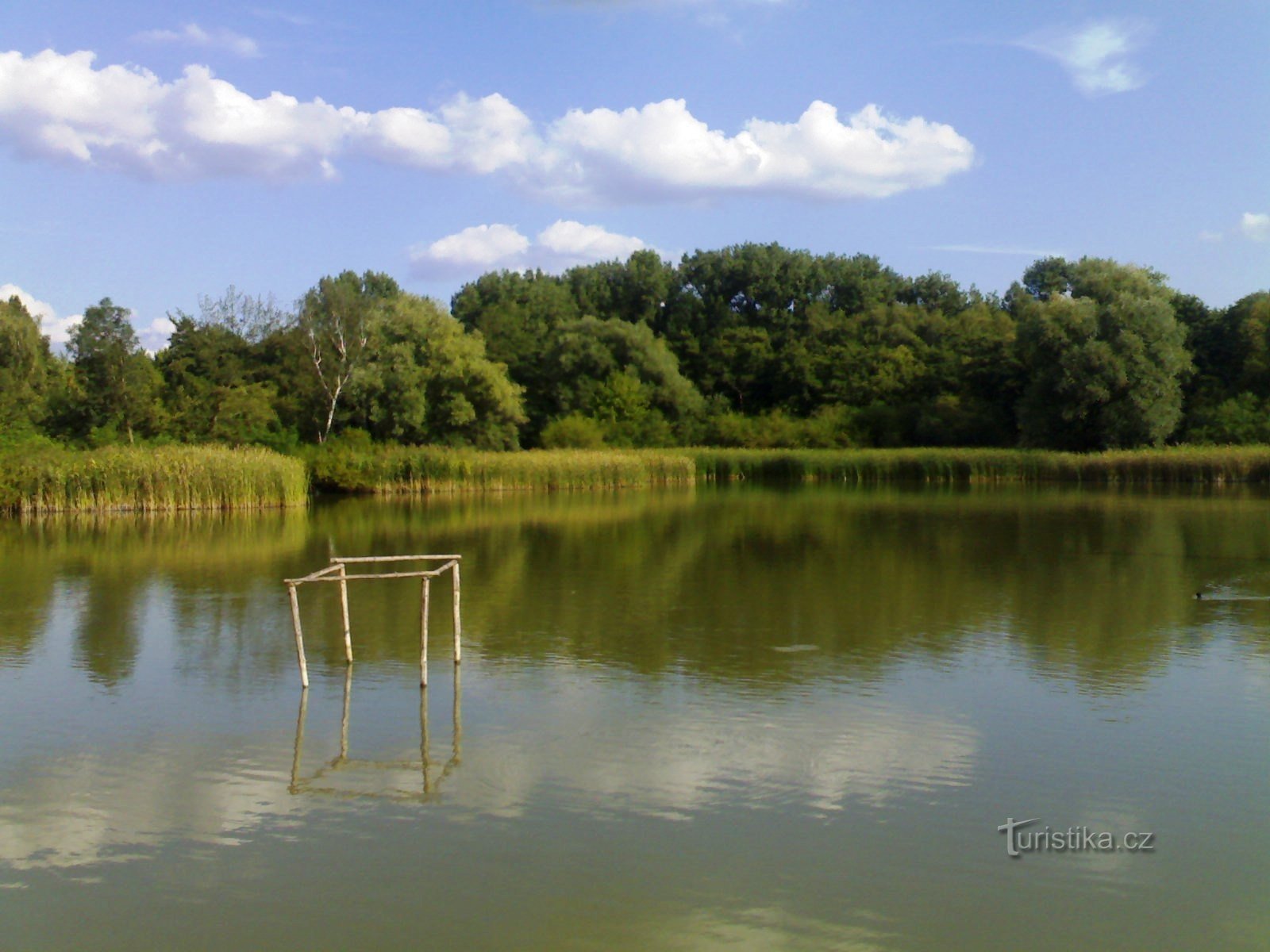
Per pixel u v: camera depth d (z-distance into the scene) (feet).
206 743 38.78
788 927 25.48
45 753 37.83
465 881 27.84
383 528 116.78
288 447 187.83
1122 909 26.37
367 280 368.07
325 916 26.13
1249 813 31.91
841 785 34.30
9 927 25.70
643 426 259.60
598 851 29.48
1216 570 79.15
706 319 349.41
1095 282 235.20
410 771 35.68
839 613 62.39
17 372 182.29
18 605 66.49
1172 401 210.79
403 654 52.42
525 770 35.73
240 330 236.22
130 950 24.76
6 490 132.05
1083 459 196.75
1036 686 45.60
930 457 207.51
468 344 222.89
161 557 90.12
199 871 28.48
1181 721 40.57
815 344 314.76
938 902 26.71
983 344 268.00
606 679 47.14
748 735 39.14
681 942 24.79
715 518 127.65
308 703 43.83
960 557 87.56
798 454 217.36
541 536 106.52
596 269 373.81
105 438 175.83
